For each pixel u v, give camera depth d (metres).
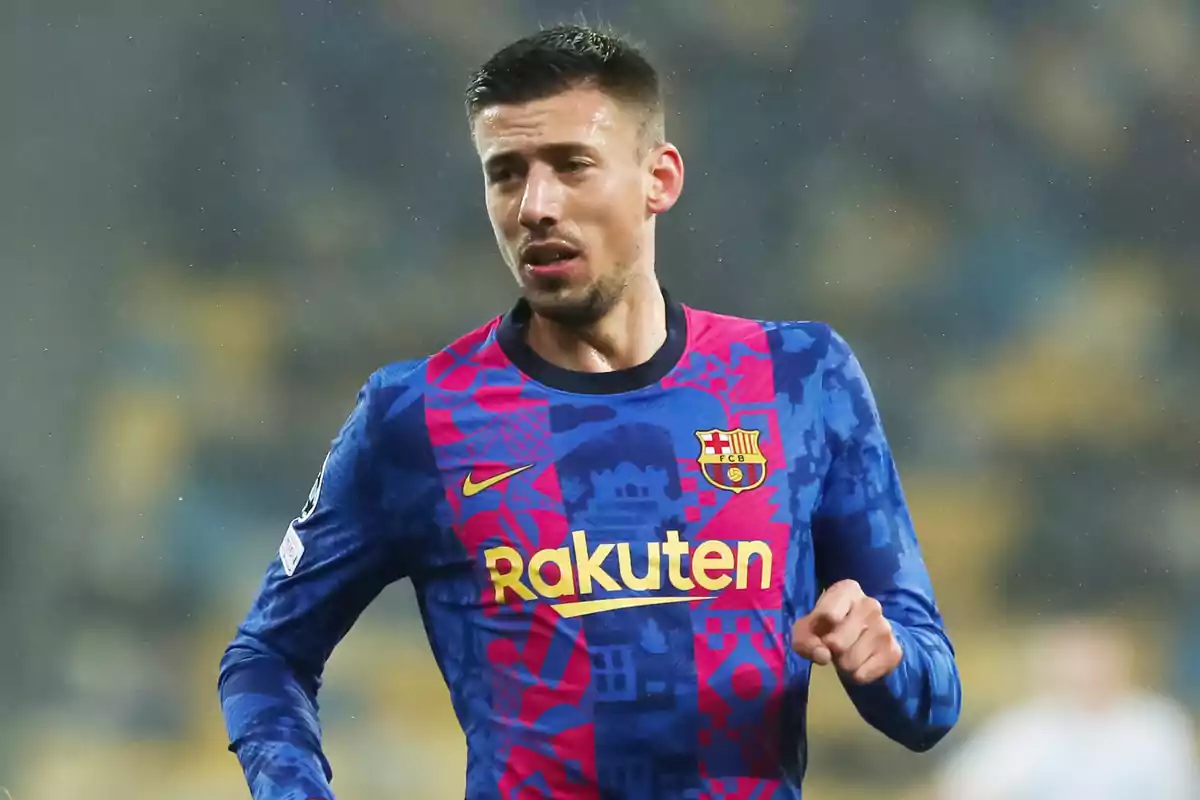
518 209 8.32
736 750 8.14
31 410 40.91
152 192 42.78
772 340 8.88
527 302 8.84
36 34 42.53
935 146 44.53
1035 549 40.72
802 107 44.34
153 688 37.38
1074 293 43.91
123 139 42.75
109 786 35.56
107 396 41.38
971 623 39.41
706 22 44.28
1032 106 44.91
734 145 44.06
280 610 8.91
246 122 43.03
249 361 41.94
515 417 8.55
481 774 8.28
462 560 8.47
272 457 41.12
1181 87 45.25
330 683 35.53
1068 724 21.91
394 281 42.88
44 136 42.41
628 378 8.60
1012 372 43.00
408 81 43.47
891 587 8.64
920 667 8.20
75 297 41.94
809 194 44.00
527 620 8.23
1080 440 42.22
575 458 8.44
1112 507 41.31
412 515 8.62
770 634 8.27
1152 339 43.34
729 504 8.38
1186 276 43.97
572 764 8.06
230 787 35.41
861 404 8.90
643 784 8.05
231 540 40.00
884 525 8.73
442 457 8.55
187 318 42.09
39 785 35.78
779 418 8.64
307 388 42.03
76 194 42.31
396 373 8.84
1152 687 36.56
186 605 38.91
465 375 8.72
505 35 43.75
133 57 42.88
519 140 8.25
